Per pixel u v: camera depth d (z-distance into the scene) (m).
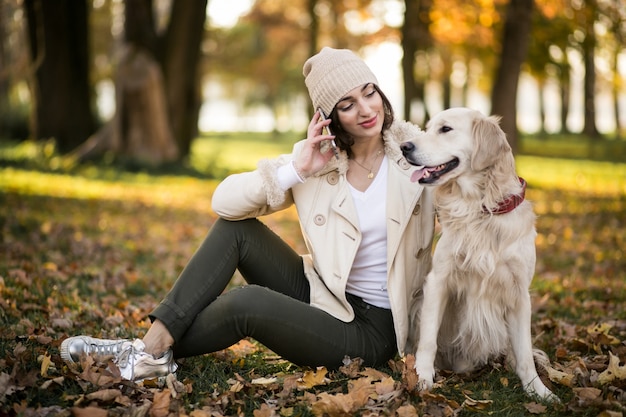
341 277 2.97
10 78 16.23
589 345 3.57
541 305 4.68
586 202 10.96
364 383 2.79
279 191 2.92
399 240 2.98
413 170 3.07
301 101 45.22
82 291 4.72
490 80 27.11
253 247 3.05
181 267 5.85
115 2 23.86
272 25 26.45
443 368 3.34
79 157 14.44
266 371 3.21
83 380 2.79
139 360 2.83
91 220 8.20
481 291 3.00
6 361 2.91
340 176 3.05
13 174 11.94
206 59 33.53
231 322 2.85
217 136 37.31
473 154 2.96
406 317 3.03
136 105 14.76
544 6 13.87
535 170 16.80
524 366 2.97
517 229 2.93
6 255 5.61
